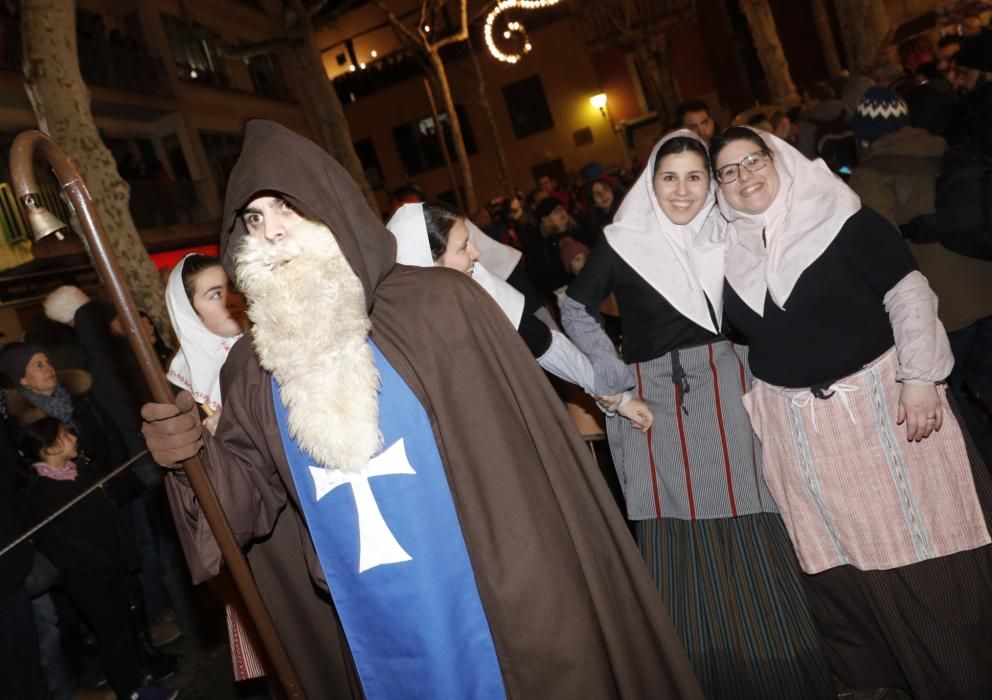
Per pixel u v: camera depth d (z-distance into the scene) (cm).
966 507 251
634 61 3095
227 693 374
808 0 2898
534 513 209
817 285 250
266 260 199
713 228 277
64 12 764
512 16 3173
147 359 193
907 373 240
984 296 339
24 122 1529
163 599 451
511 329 219
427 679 210
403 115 3384
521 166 3300
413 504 206
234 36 2431
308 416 197
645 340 288
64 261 1458
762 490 277
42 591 356
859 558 257
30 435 357
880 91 360
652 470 288
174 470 210
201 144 2117
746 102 3002
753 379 276
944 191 330
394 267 214
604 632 215
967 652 252
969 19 758
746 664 273
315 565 223
